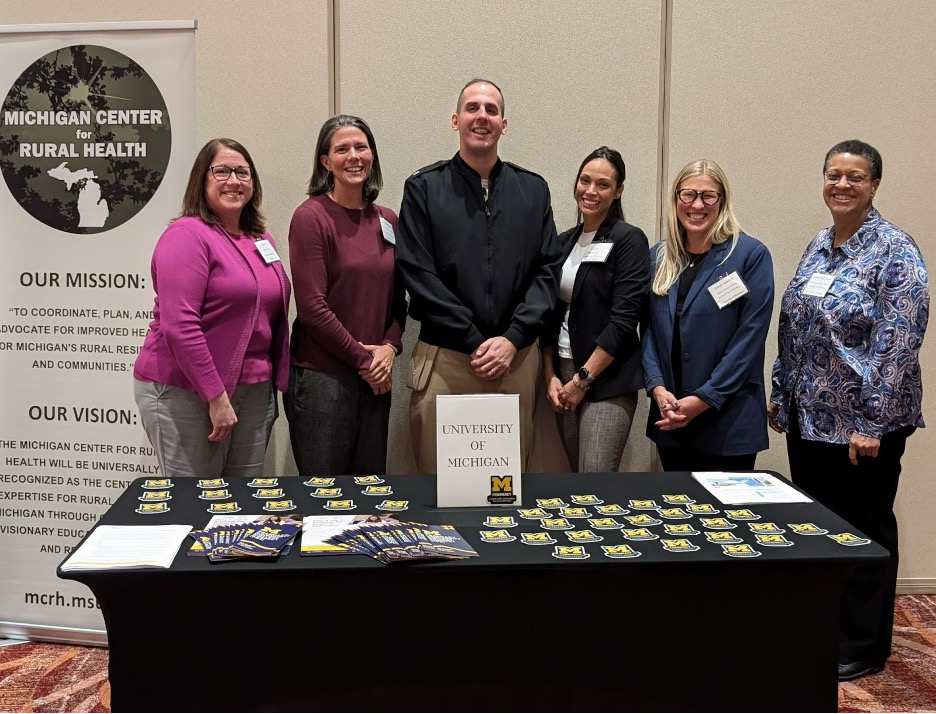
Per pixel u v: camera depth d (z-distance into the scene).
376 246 2.60
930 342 3.11
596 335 2.69
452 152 2.99
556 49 2.95
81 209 2.70
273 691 1.61
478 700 1.65
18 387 2.78
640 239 2.66
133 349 2.71
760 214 3.04
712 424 2.52
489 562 1.58
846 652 2.57
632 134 2.99
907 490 3.18
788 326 2.58
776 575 1.63
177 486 2.08
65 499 2.79
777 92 2.98
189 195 2.43
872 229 2.44
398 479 2.17
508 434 1.95
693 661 1.66
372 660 1.62
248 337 2.44
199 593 1.57
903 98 2.99
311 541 1.66
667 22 2.94
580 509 1.92
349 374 2.60
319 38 2.93
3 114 2.70
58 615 2.82
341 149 2.52
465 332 2.52
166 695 1.60
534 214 2.63
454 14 2.92
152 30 2.61
